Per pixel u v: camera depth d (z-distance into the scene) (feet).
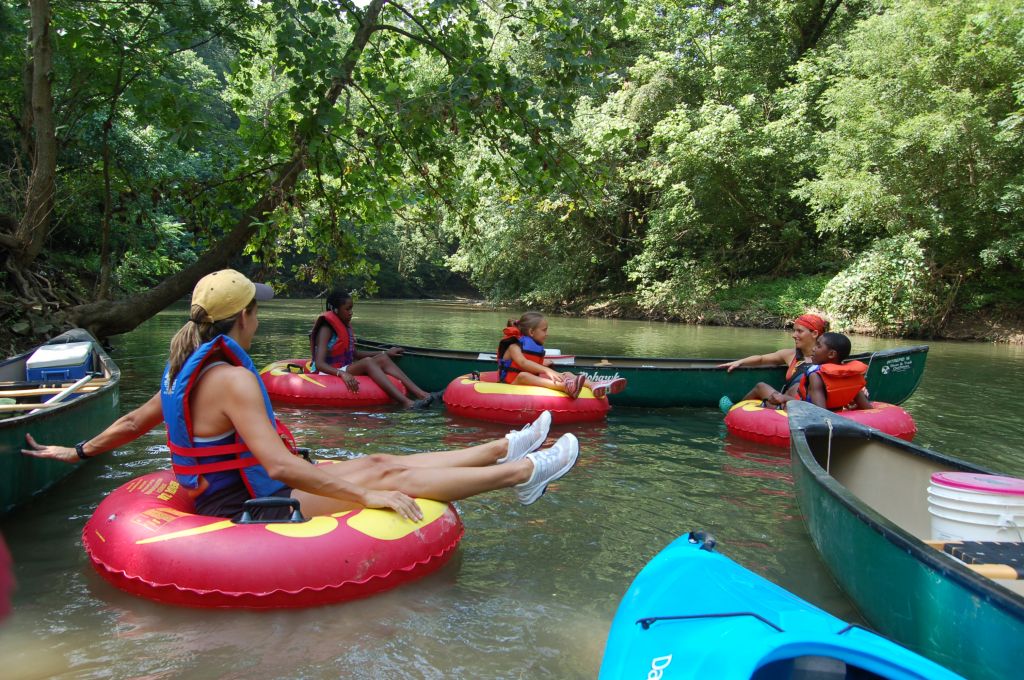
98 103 28.68
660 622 6.70
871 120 54.95
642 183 77.66
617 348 42.42
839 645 5.31
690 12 72.84
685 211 71.26
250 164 26.07
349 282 119.34
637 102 73.15
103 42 25.31
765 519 12.65
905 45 54.24
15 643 8.13
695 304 71.10
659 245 75.92
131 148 41.39
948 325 58.39
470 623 8.80
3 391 14.46
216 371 9.41
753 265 76.28
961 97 50.44
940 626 7.09
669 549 8.48
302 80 21.52
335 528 9.48
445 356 25.53
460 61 23.81
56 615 8.76
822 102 64.95
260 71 27.30
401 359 25.12
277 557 8.98
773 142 66.33
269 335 44.88
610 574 10.30
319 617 8.84
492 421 20.25
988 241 56.13
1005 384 29.86
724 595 6.73
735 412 19.42
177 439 9.59
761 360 23.02
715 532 12.00
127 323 28.91
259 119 26.81
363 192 26.35
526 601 9.41
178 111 24.43
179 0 25.80
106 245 30.27
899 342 53.26
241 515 9.46
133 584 9.16
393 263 128.57
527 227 82.38
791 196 65.10
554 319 74.79
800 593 9.75
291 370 23.26
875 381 22.39
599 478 14.98
